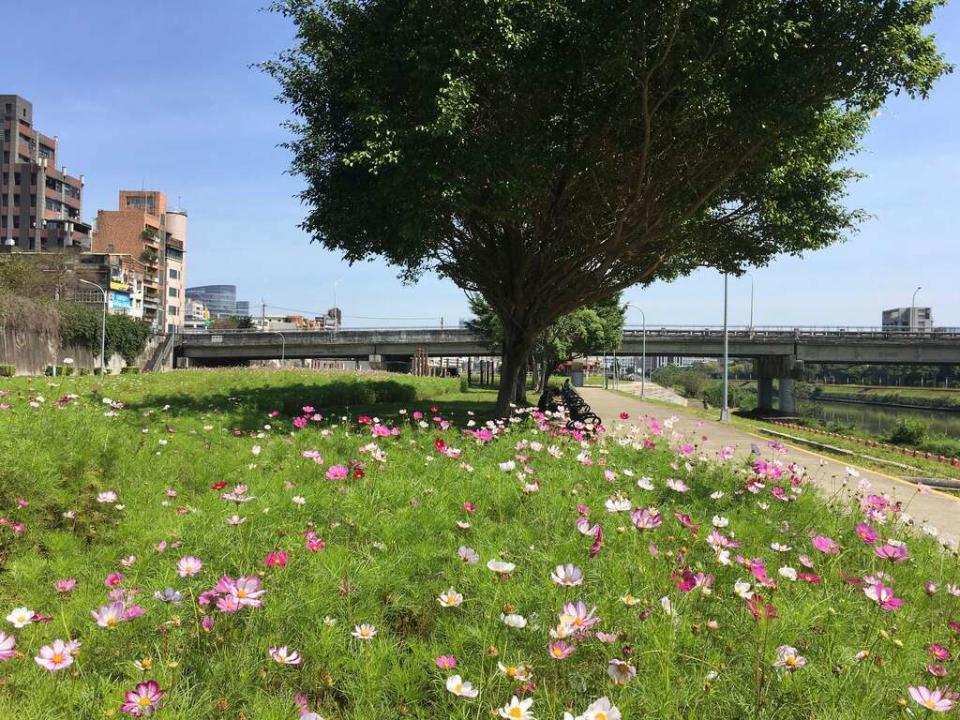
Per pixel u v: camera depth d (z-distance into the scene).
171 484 6.01
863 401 107.88
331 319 115.31
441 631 3.17
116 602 2.83
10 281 51.12
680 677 2.66
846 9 10.87
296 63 14.52
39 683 2.67
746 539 4.63
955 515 8.37
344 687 2.75
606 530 4.22
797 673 2.64
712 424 24.30
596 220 15.79
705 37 10.92
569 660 2.80
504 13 11.41
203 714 2.48
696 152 13.36
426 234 12.80
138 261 92.81
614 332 44.59
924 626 3.44
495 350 48.28
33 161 92.88
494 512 4.93
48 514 4.87
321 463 5.93
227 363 75.94
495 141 11.95
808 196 15.77
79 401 9.80
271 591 3.24
